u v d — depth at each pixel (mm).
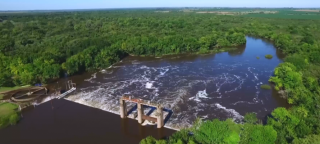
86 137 63906
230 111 74812
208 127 49594
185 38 166375
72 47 143125
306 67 101688
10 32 180125
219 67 123188
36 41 161250
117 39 164500
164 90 93312
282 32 195000
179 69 121562
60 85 102125
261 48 166375
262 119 69438
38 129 68188
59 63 124125
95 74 117375
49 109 80062
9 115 73312
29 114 76875
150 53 154625
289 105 77500
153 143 50219
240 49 165375
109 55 135500
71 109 79688
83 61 121062
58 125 70000
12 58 118312
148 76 111562
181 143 47250
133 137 63594
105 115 75125
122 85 100250
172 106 79125
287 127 51781
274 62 130125
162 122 66438
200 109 76500
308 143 43594
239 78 105062
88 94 91500
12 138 64062
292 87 81250
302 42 151000
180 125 67375
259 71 114562
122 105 70500
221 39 174375
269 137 45844
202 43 163750
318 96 69688
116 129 67312
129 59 146875
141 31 195000
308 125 52500
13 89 96500
